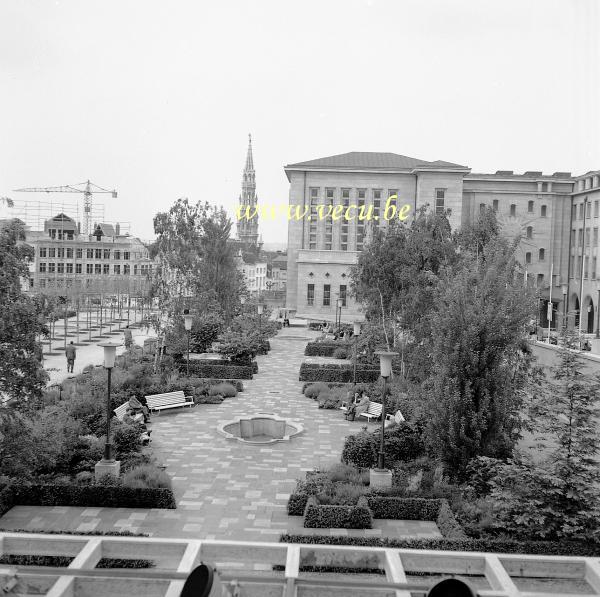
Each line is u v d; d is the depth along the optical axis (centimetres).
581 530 1487
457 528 1597
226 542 891
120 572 791
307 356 5197
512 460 1628
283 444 2544
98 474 1922
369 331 4050
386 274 3834
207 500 1892
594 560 893
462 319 1952
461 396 1920
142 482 1861
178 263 3969
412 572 879
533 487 1493
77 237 12469
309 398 3478
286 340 6350
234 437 2569
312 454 2411
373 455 2191
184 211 4078
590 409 1571
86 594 791
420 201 8369
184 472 2156
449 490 1852
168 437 2598
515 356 2055
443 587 652
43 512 1738
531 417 1672
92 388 3034
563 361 1639
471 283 2108
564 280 8581
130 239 12212
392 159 8988
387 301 3906
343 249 8769
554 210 8544
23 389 1783
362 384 3503
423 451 2225
